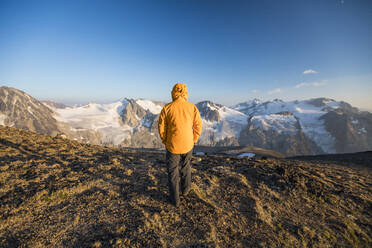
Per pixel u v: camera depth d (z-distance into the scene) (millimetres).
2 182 3719
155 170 5234
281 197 4164
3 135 6789
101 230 2812
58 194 3564
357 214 3672
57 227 2805
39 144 6562
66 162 5223
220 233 2951
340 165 8422
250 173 5266
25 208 3096
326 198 4137
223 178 4898
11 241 2498
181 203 3594
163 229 2936
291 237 2990
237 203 3832
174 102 3473
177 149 3383
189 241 2756
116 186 4105
